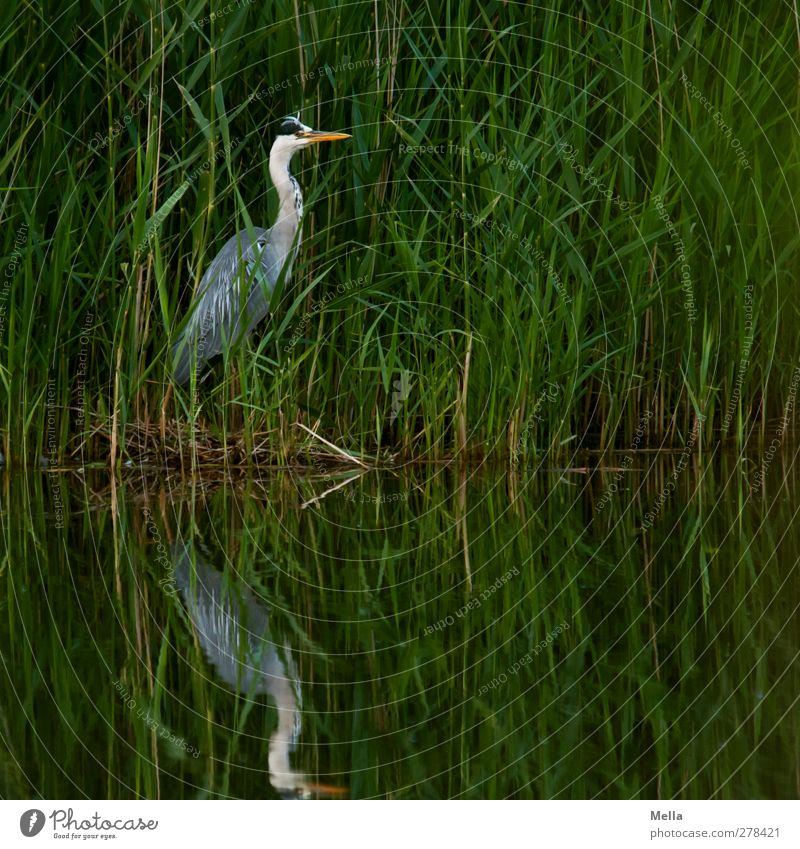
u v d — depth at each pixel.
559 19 14.19
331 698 7.14
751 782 6.06
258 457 14.11
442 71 14.05
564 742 6.52
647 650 7.80
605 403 14.65
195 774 6.20
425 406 14.00
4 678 7.36
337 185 14.60
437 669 7.62
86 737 6.61
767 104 14.84
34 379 13.65
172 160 13.80
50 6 13.12
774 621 8.28
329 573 9.87
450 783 6.13
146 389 14.13
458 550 10.54
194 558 10.19
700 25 13.87
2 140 13.06
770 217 14.73
